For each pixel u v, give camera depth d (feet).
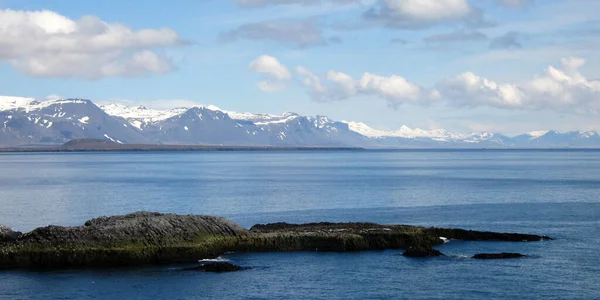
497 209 366.63
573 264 213.46
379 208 377.30
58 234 218.59
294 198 439.63
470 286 188.96
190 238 229.45
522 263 215.51
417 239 244.83
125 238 221.05
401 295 181.47
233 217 340.39
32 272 206.49
